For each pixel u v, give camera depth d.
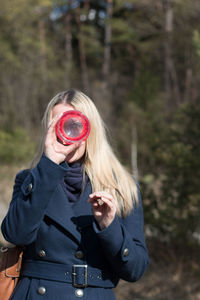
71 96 1.63
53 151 1.43
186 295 4.73
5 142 12.41
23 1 17.97
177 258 5.40
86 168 1.62
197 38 4.99
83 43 24.16
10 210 1.46
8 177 10.66
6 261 1.57
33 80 16.73
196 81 10.07
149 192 5.25
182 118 5.43
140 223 1.64
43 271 1.49
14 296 1.52
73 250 1.50
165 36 15.39
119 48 23.41
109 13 22.53
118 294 4.80
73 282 1.47
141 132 9.85
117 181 1.65
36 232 1.46
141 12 19.31
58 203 1.53
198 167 4.98
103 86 20.42
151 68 17.06
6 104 15.56
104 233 1.41
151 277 5.14
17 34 18.08
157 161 5.62
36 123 16.11
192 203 4.89
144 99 12.79
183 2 13.07
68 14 23.97
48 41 22.03
